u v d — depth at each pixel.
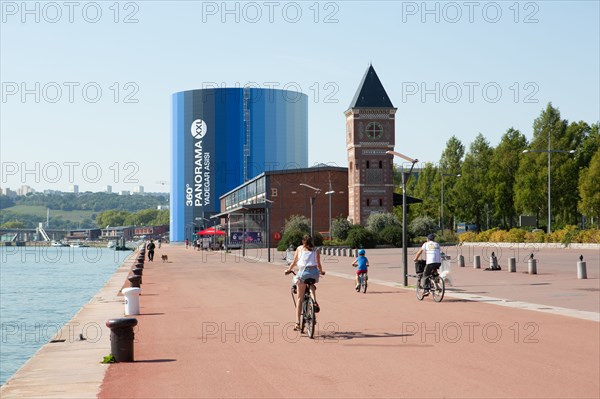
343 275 39.69
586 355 11.73
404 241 29.84
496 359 11.41
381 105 105.00
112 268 103.56
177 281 37.41
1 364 25.14
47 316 41.19
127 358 11.96
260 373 10.59
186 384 9.89
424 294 22.81
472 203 110.19
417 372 10.39
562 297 23.23
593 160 83.69
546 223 103.31
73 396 9.36
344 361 11.45
